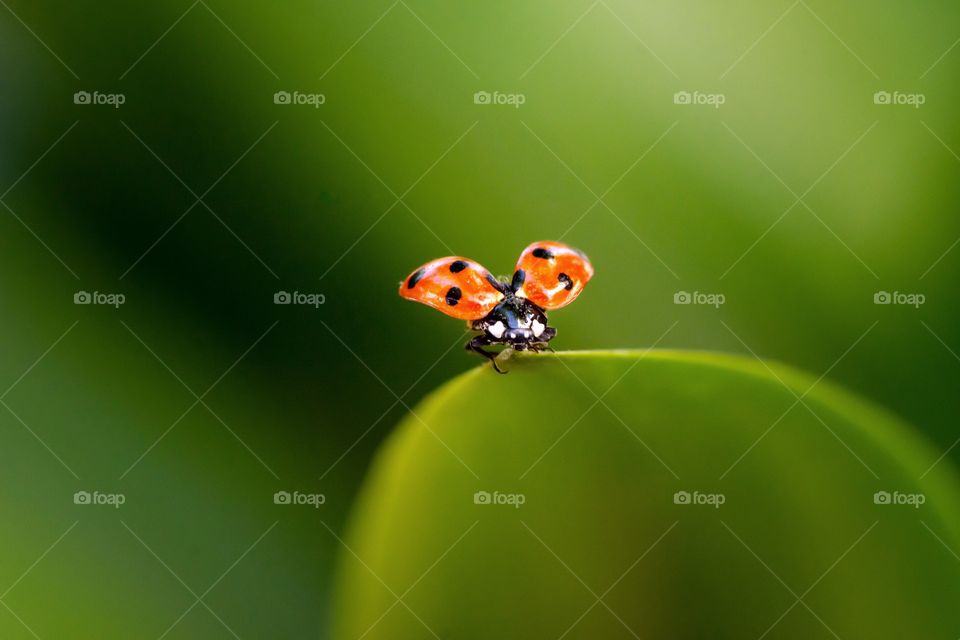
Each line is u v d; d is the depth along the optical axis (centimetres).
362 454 13
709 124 13
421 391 13
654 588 12
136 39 13
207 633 13
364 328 13
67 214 13
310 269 13
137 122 13
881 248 13
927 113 13
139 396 13
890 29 13
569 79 13
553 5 13
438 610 12
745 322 13
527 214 13
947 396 13
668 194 13
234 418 13
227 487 13
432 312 13
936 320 13
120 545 13
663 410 12
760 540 12
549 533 12
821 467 12
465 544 12
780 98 13
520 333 13
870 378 13
